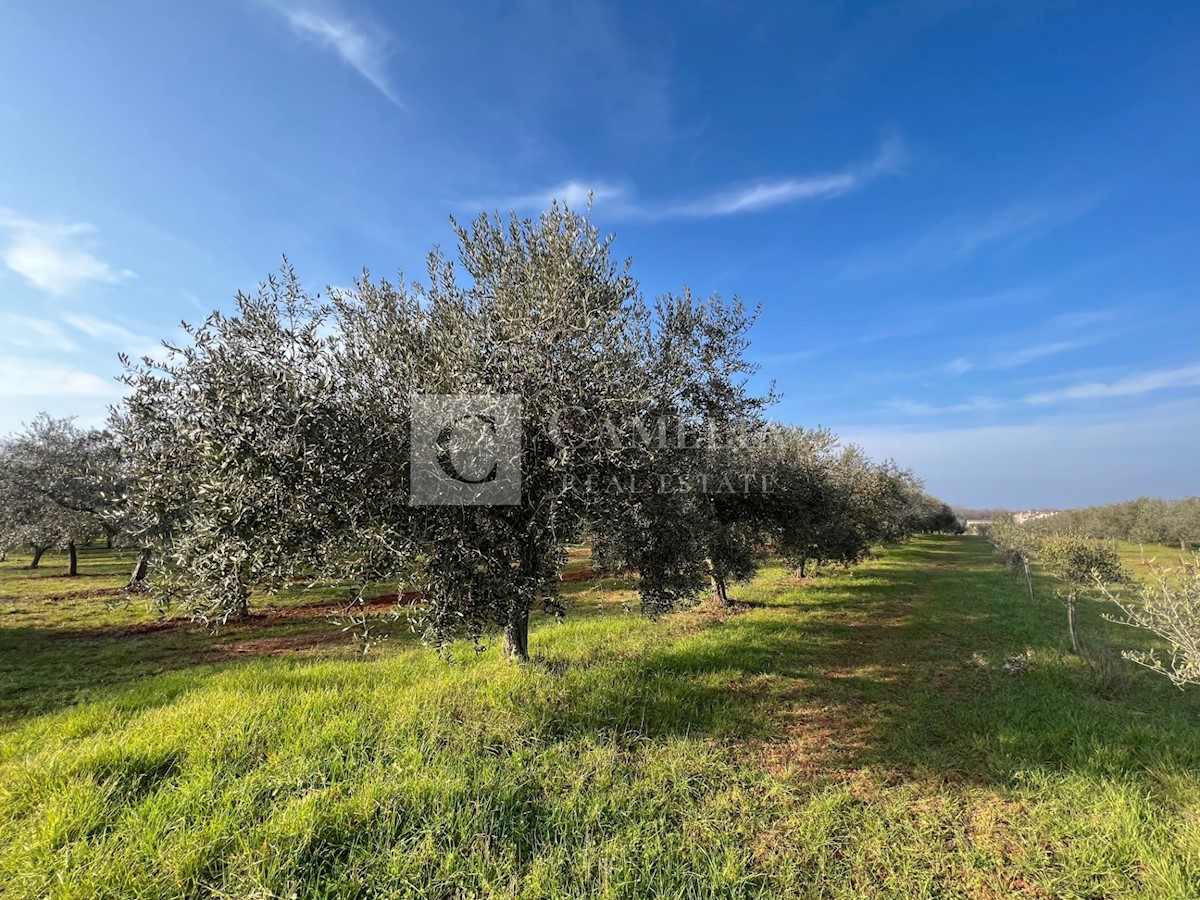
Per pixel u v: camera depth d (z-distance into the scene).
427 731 5.28
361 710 5.78
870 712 6.49
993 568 23.64
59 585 19.31
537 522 5.25
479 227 6.48
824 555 14.54
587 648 8.63
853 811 4.41
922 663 8.62
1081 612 13.39
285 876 3.40
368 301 5.79
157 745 4.96
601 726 5.64
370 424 4.96
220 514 4.36
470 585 4.88
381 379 5.24
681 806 4.36
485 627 5.28
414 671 7.50
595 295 6.04
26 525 18.84
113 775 4.42
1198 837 3.83
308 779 4.40
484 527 5.18
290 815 3.89
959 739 5.77
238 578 4.57
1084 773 4.89
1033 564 22.39
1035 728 5.92
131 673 8.91
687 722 5.96
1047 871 3.69
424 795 4.18
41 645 10.94
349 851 3.66
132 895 3.24
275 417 4.46
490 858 3.62
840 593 15.62
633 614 11.99
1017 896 3.49
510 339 5.20
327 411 4.68
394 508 4.95
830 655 9.07
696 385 8.03
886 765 5.20
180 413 4.75
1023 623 11.70
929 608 13.43
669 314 8.04
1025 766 5.06
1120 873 3.64
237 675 7.66
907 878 3.65
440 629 4.77
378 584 5.05
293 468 4.43
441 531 4.99
